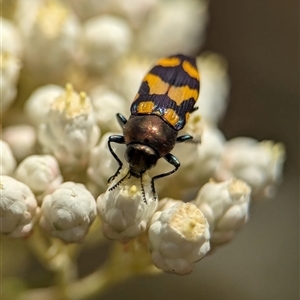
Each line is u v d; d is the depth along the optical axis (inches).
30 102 4.6
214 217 4.3
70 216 4.2
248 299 6.0
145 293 5.9
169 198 4.4
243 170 4.7
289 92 6.4
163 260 4.2
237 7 6.5
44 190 4.3
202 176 4.5
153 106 4.2
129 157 4.2
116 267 4.6
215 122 5.0
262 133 6.4
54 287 4.8
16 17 4.9
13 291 4.8
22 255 4.9
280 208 6.3
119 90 4.8
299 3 6.3
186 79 4.3
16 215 4.2
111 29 4.9
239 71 6.4
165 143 4.2
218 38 6.4
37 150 4.5
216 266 6.0
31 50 4.7
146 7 5.1
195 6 5.3
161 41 5.2
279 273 6.1
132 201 4.2
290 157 6.4
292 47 6.4
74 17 4.9
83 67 4.9
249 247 6.1
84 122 4.4
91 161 4.4
